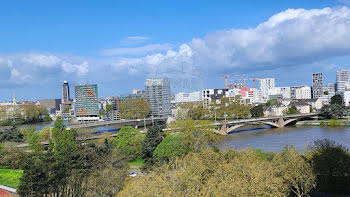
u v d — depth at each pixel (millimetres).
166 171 94438
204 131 153375
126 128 193250
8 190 125500
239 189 76312
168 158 141500
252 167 89188
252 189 76250
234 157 116812
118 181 110375
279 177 92375
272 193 78688
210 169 103000
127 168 135750
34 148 193875
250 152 131000
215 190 78562
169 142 145375
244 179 82375
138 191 78375
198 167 98250
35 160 114250
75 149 135750
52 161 113250
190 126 152250
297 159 102875
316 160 112312
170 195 74812
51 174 107500
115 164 131250
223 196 75625
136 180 100062
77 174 118250
